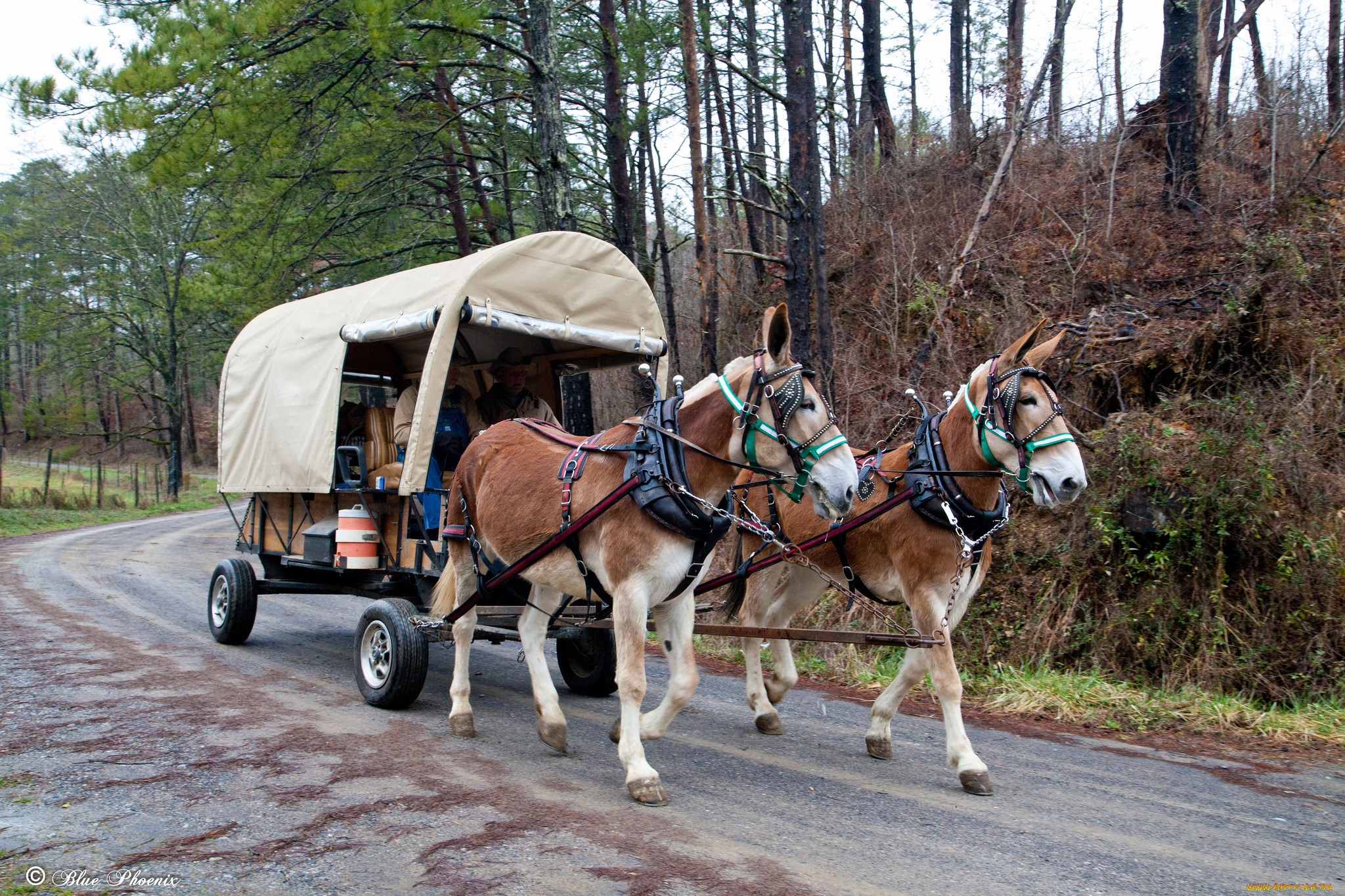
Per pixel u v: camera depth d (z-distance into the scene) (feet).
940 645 15.60
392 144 43.86
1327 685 20.85
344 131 40.86
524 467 17.16
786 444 13.97
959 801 14.70
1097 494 24.73
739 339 47.44
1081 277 34.19
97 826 12.61
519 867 11.46
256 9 32.12
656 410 15.56
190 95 33.71
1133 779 16.15
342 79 37.11
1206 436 23.54
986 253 37.47
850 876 11.49
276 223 43.39
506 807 13.73
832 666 25.05
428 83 44.55
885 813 14.03
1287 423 24.00
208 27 32.07
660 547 14.43
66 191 103.24
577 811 13.69
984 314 34.01
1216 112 45.24
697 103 36.40
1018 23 57.82
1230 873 11.87
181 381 125.80
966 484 16.10
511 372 23.86
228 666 23.31
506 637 19.70
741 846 12.42
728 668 26.16
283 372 24.14
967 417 16.30
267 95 34.76
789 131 34.47
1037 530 26.08
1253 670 21.54
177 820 12.86
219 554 52.21
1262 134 39.88
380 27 32.22
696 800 14.51
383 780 14.83
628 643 14.56
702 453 14.83
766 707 19.11
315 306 24.35
